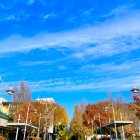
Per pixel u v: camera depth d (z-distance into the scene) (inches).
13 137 1691.7
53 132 2630.4
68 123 2795.3
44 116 2086.6
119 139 1797.5
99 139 2110.0
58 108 2513.5
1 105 2119.8
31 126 1374.3
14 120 1919.3
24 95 2192.4
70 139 2652.6
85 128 2428.6
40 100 2276.1
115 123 1205.1
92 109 2394.2
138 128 1931.6
